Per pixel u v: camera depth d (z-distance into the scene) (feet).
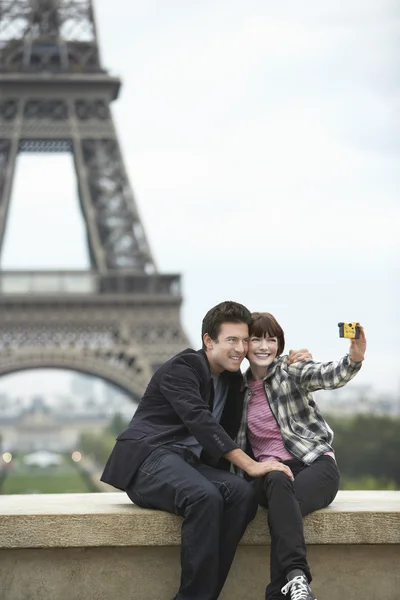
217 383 56.85
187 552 51.08
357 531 55.01
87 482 643.04
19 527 53.88
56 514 54.24
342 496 63.67
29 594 55.31
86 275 403.13
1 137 412.77
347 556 56.85
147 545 54.49
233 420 57.36
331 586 56.65
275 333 57.57
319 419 57.93
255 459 57.41
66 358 369.91
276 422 57.00
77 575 55.77
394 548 57.06
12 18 437.17
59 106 421.59
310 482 53.83
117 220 398.42
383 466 444.14
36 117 418.72
